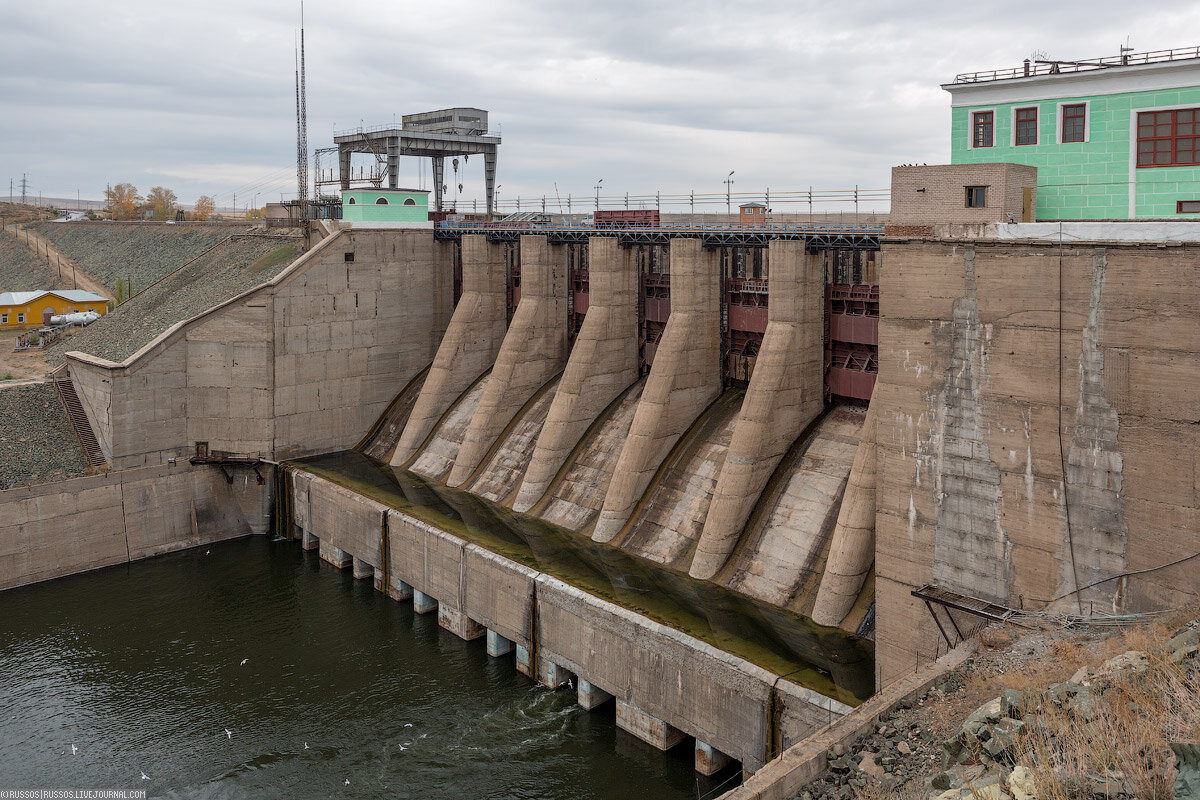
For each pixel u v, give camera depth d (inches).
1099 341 997.8
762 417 1696.6
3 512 2042.3
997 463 1096.2
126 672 1675.7
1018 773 668.7
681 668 1355.8
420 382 2664.9
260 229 3152.1
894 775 796.0
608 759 1395.2
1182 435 946.7
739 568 1653.5
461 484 2252.7
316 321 2459.4
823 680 1262.3
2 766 1402.6
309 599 2009.1
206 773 1381.6
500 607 1689.2
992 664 955.3
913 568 1192.8
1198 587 946.7
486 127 3009.4
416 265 2657.5
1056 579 1057.5
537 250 2311.8
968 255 1096.2
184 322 2313.0
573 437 2107.5
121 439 2234.3
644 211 2155.5
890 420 1198.3
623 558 1786.4
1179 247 928.9
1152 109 1165.7
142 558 2263.8
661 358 1919.3
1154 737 678.5
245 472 2418.8
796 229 1775.3
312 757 1414.9
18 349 3358.8
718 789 1315.2
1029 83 1268.5
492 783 1346.0
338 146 3004.4
